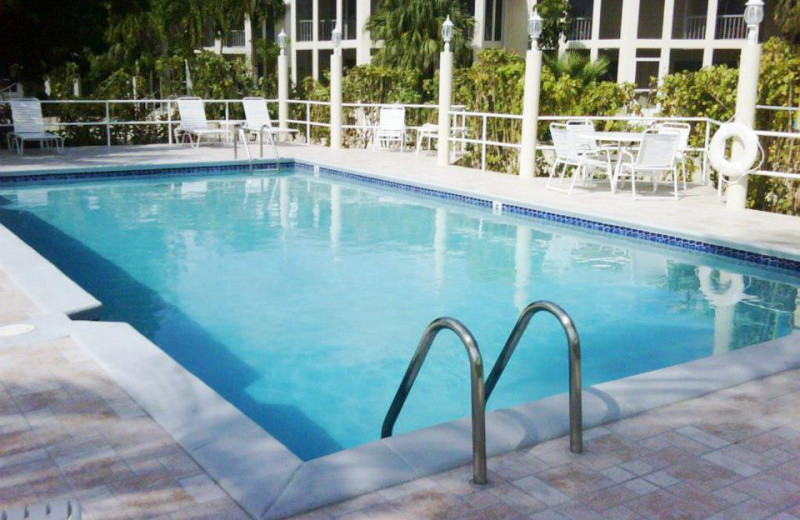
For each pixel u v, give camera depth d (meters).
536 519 2.46
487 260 7.11
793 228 7.43
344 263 7.01
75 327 4.11
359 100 16.05
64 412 3.13
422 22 25.34
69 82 21.91
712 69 10.20
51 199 9.94
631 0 25.52
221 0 30.22
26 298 4.70
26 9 14.11
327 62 32.69
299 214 9.20
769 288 6.25
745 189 8.32
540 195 9.33
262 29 32.72
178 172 11.91
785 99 8.69
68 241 7.79
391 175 10.94
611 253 7.36
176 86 18.77
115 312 5.62
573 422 2.88
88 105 14.58
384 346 4.98
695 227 7.43
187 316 5.54
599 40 26.39
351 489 2.58
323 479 2.63
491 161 12.01
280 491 2.54
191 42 31.23
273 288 6.22
